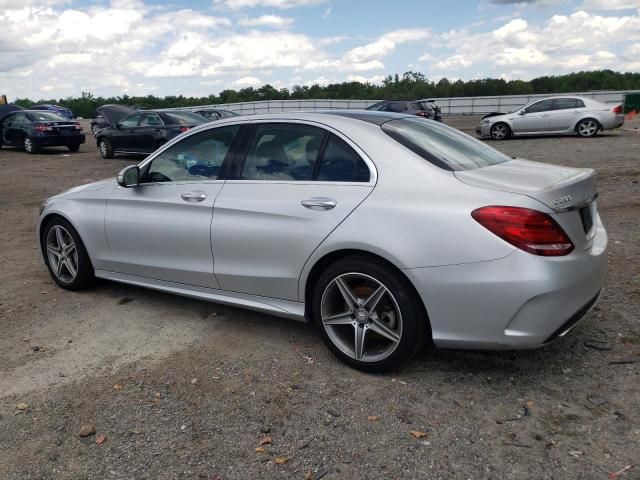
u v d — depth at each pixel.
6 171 14.89
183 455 2.79
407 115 4.23
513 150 15.58
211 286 4.20
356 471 2.62
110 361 3.81
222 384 3.45
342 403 3.19
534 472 2.55
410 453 2.73
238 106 49.03
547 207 3.02
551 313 3.00
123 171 4.53
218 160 4.18
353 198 3.44
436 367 3.55
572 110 18.92
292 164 3.81
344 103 45.53
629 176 10.10
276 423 3.03
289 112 4.08
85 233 4.91
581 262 3.12
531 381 3.32
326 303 3.60
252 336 4.14
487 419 2.97
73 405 3.27
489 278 3.01
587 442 2.74
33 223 8.59
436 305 3.17
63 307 4.84
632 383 3.22
